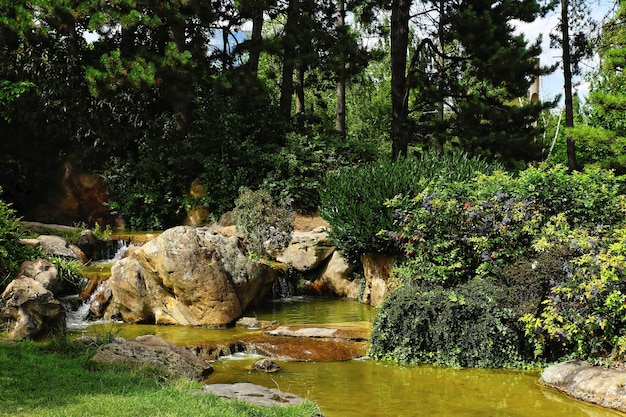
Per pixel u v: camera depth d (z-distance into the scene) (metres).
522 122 22.70
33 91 21.20
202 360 8.81
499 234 10.75
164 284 11.88
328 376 8.69
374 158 21.42
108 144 21.78
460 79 27.55
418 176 13.15
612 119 25.73
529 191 11.11
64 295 12.88
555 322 9.04
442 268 10.77
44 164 22.59
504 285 9.88
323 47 23.62
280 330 10.88
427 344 9.69
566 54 24.23
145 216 21.16
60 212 21.78
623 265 8.43
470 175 13.20
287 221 15.07
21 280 10.16
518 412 7.27
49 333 10.04
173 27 21.34
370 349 9.89
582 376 8.05
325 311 13.48
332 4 26.62
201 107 21.58
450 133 23.16
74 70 21.44
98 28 18.66
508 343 9.45
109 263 15.80
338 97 28.23
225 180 20.08
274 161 20.28
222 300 11.80
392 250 13.42
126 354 8.35
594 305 8.57
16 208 22.34
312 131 23.62
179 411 6.12
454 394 7.96
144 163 20.81
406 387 8.24
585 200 11.01
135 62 19.19
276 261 16.14
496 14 22.48
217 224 19.66
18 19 19.28
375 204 13.33
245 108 22.03
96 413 5.99
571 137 21.52
